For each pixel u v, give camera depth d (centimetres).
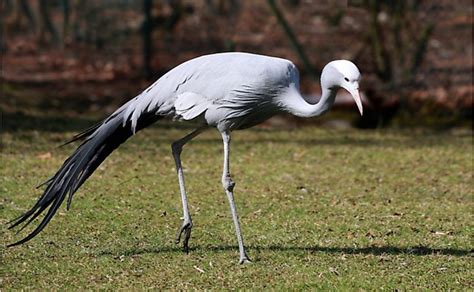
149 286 880
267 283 888
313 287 877
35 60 2581
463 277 921
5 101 2041
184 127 1870
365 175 1455
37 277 906
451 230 1122
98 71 2488
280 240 1059
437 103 2055
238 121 959
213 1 3039
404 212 1214
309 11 2920
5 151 1534
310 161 1551
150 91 966
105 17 2850
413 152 1658
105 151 969
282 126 1972
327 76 935
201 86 947
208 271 927
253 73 938
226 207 1220
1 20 2619
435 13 2406
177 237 998
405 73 2116
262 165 1504
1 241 1033
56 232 1077
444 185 1397
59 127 1808
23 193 1257
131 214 1167
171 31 2689
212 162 1516
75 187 937
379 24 2138
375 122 2014
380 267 951
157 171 1430
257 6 3003
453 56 2298
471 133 1950
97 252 996
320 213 1200
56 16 2998
